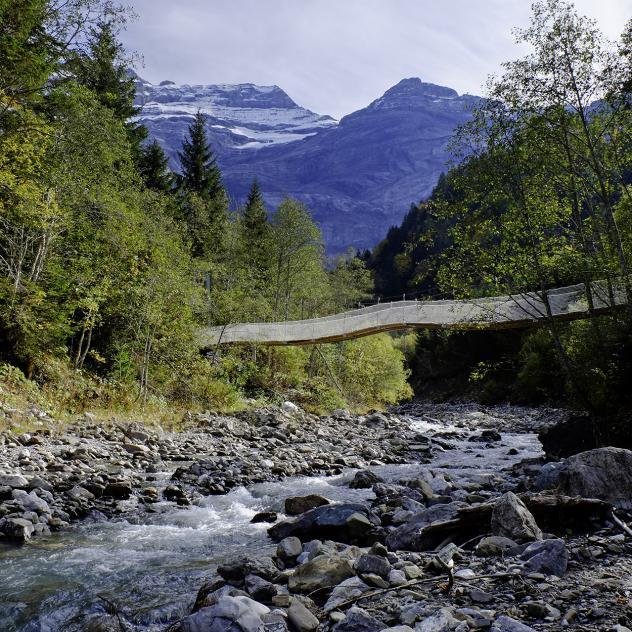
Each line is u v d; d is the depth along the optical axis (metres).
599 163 13.99
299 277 39.91
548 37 13.05
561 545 5.03
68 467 9.78
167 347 23.03
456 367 56.44
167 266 21.44
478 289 13.89
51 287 18.45
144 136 37.00
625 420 12.48
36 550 6.31
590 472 6.95
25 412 14.26
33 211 16.42
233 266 36.84
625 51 12.68
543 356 37.25
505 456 15.19
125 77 31.88
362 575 4.86
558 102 13.20
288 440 17.31
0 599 4.88
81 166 18.67
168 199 30.19
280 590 4.62
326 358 37.44
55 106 17.48
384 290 95.81
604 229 14.28
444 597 4.36
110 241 19.70
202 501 8.96
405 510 7.58
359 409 35.66
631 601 4.07
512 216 13.41
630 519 6.31
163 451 12.98
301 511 8.25
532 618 3.87
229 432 17.59
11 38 15.28
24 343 16.98
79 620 4.51
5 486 8.02
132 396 19.86
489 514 6.14
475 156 13.48
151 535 7.09
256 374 30.33
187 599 4.89
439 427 26.19
